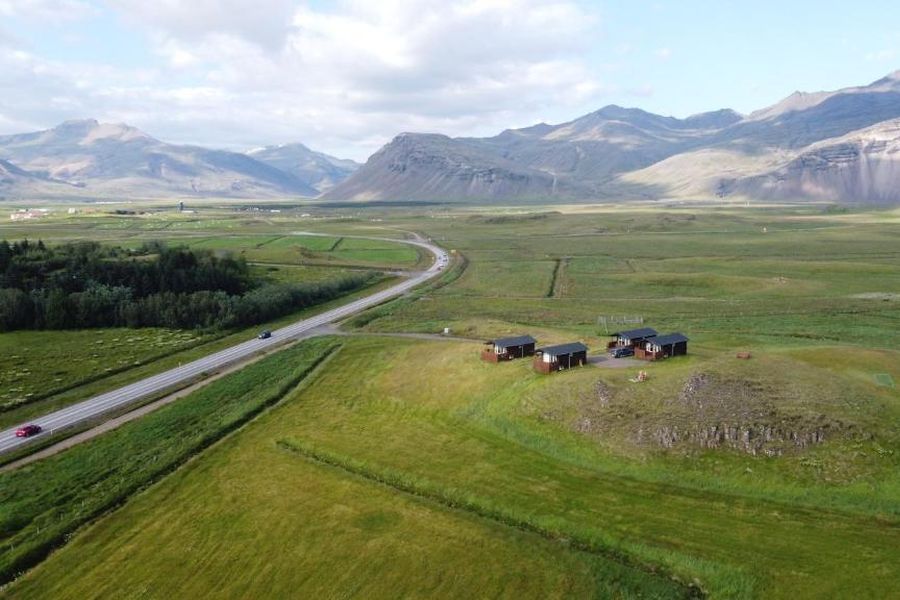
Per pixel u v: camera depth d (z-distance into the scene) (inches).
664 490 2353.6
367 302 6875.0
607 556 2006.6
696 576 1871.3
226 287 6815.9
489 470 2610.7
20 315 5600.4
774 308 5999.0
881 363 3398.1
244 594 1924.2
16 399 3718.0
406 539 2151.8
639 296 6993.1
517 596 1849.2
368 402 3580.2
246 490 2544.3
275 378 4079.7
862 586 1756.9
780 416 2578.7
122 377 4210.1
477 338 4918.8
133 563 2089.1
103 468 2780.5
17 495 2539.4
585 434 2773.1
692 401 2773.1
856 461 2327.8
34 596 1939.0
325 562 2052.2
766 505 2201.0
